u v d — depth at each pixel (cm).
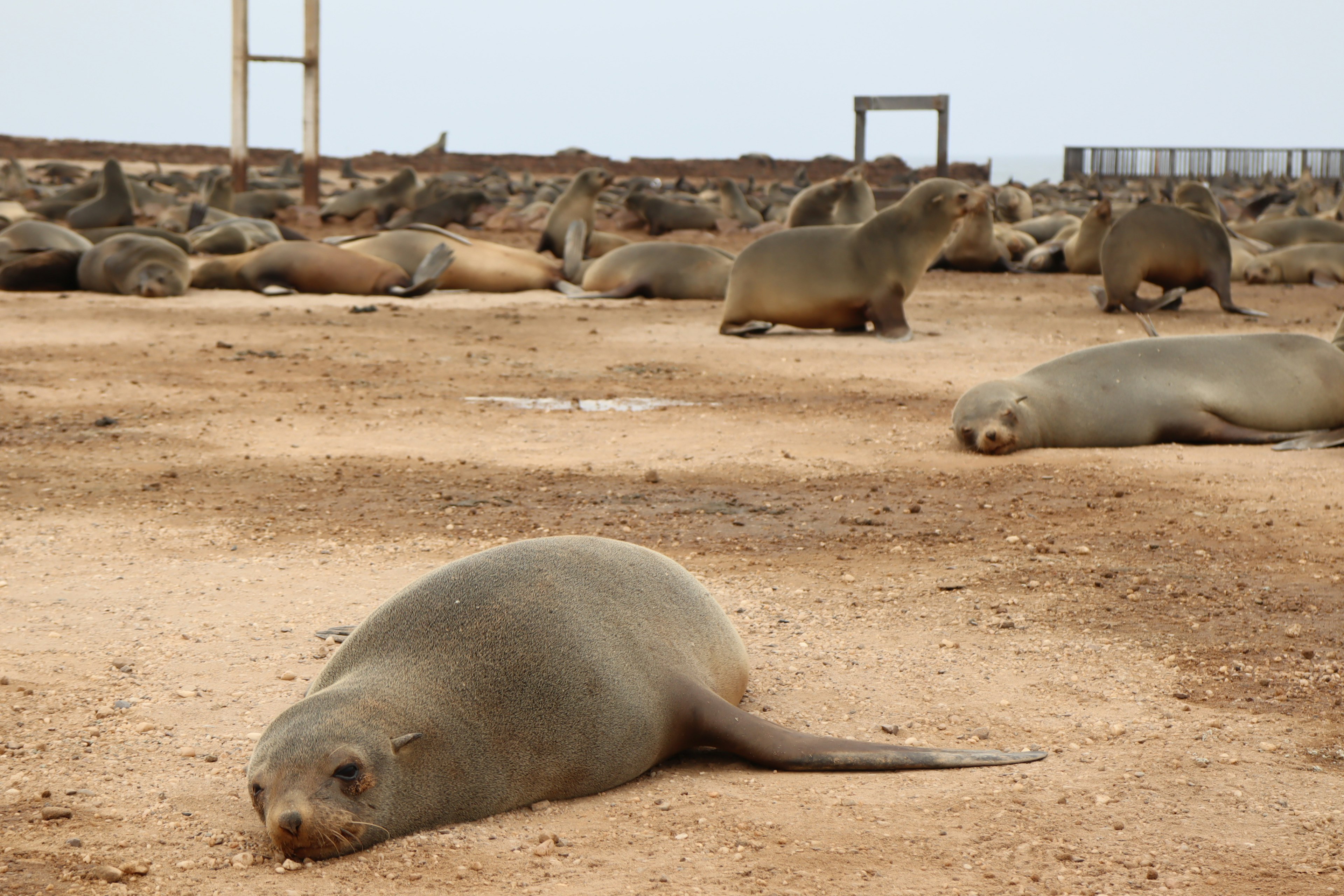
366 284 3428
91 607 977
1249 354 1641
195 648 888
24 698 786
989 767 700
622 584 725
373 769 595
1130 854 596
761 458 1566
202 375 2169
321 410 1872
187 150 12850
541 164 12438
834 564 1120
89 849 596
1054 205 8288
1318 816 638
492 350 2505
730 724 704
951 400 1997
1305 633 934
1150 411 1602
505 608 671
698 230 6128
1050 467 1498
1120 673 855
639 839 612
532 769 646
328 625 944
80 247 3862
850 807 648
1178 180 11731
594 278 3538
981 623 961
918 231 2628
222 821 630
